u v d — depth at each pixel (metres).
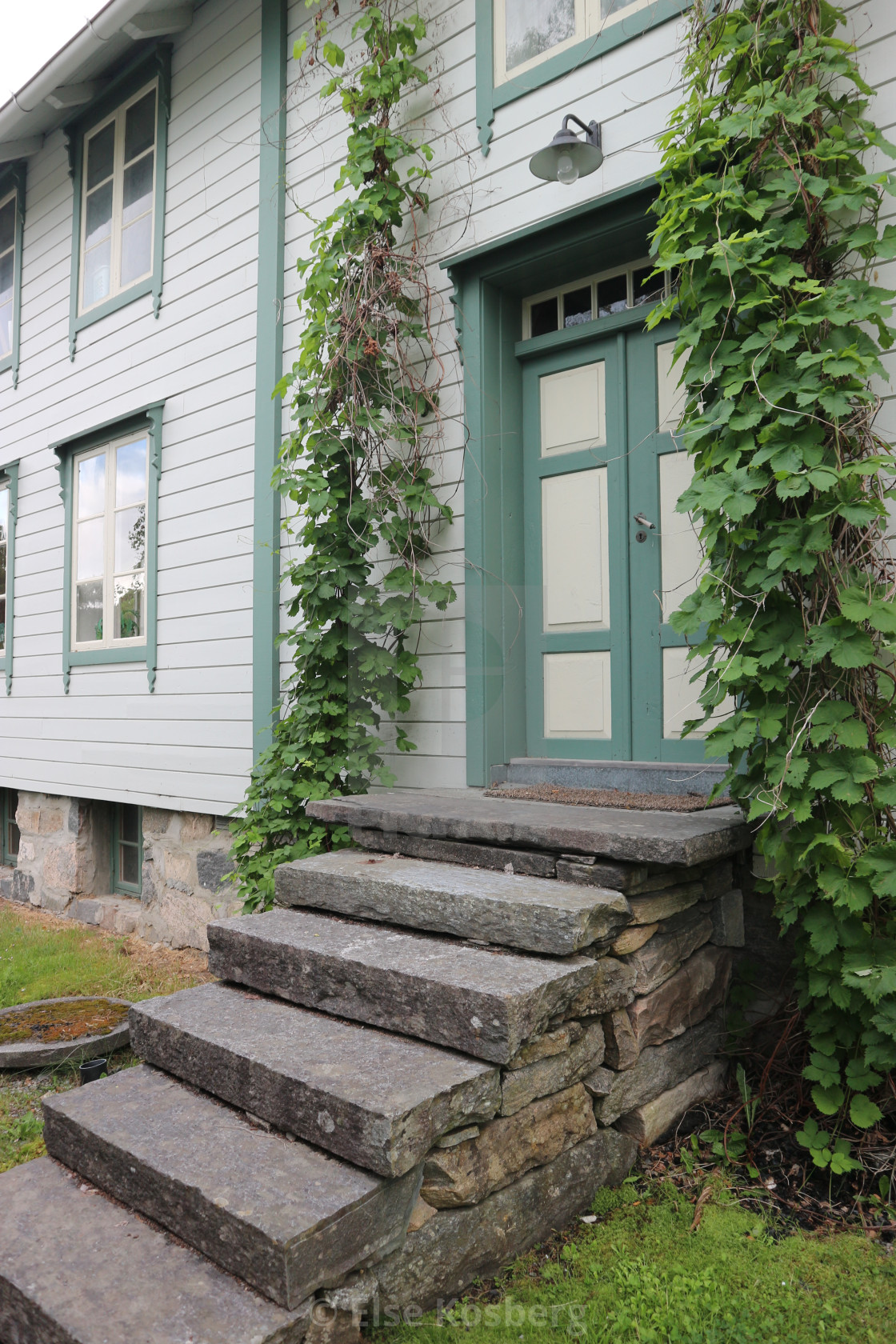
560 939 2.35
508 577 3.96
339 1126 1.94
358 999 2.41
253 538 5.26
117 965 5.08
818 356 2.49
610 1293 1.99
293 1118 2.06
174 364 5.97
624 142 3.57
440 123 4.22
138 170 6.53
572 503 3.89
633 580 3.68
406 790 4.16
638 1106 2.56
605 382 3.83
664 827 2.68
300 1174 1.91
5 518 8.16
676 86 3.42
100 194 6.97
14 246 8.08
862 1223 2.19
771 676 2.55
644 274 3.76
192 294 5.83
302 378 4.33
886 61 2.81
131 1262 1.84
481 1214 2.08
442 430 4.13
